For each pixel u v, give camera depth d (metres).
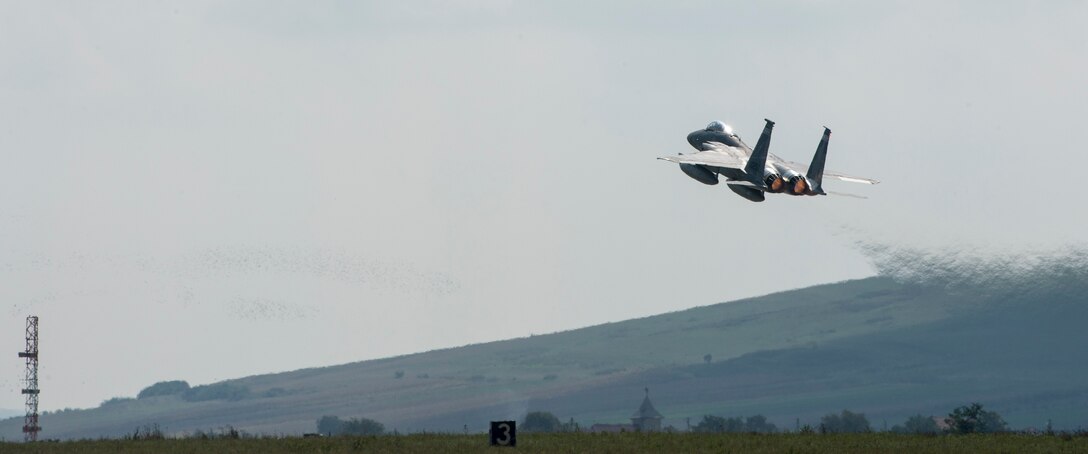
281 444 186.25
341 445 183.25
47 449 183.75
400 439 198.12
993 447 184.62
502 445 180.75
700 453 172.12
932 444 188.38
